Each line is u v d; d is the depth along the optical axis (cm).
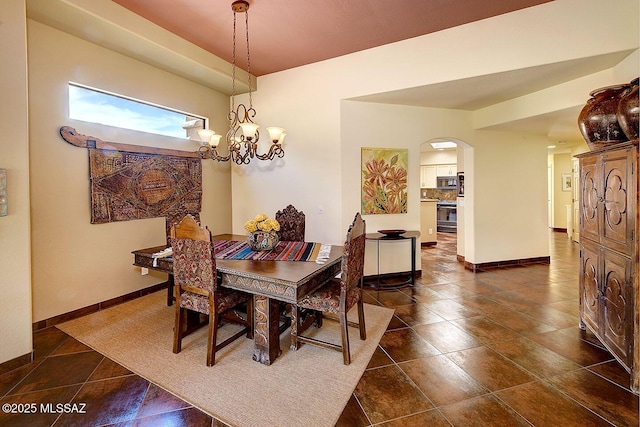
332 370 213
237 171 472
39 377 206
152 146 366
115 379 203
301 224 341
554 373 208
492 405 178
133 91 343
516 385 196
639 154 184
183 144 404
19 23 214
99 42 305
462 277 442
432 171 923
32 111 267
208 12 290
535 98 374
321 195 411
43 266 277
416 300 351
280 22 308
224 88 436
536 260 520
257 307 221
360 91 378
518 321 292
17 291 217
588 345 245
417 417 169
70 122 292
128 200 340
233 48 362
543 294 368
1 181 207
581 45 275
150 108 368
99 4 264
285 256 254
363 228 246
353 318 304
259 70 425
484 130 472
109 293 329
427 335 265
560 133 512
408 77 350
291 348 241
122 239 338
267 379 203
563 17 280
